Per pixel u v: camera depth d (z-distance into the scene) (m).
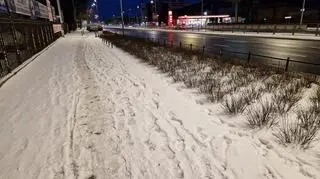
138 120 5.90
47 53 20.06
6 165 4.19
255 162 4.05
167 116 6.09
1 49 12.16
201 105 6.75
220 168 3.96
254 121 5.23
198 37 34.22
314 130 4.69
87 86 9.20
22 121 5.96
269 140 4.67
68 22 72.06
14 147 4.75
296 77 8.59
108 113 6.39
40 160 4.29
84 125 5.66
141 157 4.34
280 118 5.51
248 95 6.92
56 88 8.94
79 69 12.72
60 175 3.88
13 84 9.68
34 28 20.33
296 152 4.25
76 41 33.22
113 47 24.06
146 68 12.26
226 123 5.53
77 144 4.80
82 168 4.05
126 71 11.80
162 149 4.57
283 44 21.14
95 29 65.25
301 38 25.16
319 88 6.93
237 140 4.75
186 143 4.74
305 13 59.81
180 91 8.11
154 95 7.80
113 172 3.96
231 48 19.20
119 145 4.76
